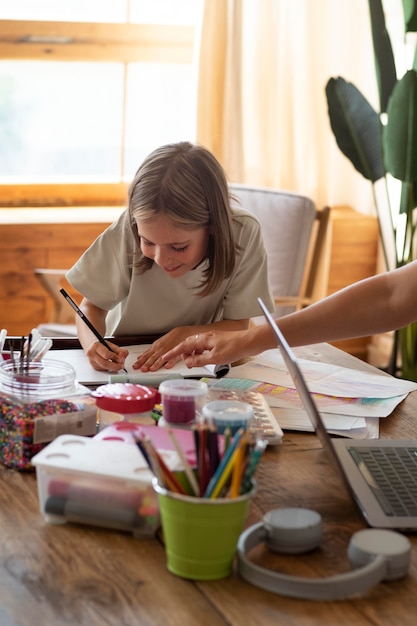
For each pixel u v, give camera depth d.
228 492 1.07
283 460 1.42
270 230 3.02
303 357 1.95
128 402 1.43
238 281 2.11
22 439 1.36
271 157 3.68
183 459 1.07
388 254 3.65
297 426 1.54
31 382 1.48
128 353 1.82
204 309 2.14
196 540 1.06
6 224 3.47
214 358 1.67
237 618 1.00
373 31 3.13
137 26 3.75
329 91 3.18
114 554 1.14
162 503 1.08
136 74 3.80
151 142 3.90
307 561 1.12
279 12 3.55
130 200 1.89
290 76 3.62
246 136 3.65
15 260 3.52
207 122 3.60
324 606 1.03
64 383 1.51
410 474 1.34
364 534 1.13
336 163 3.81
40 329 2.88
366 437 1.52
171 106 3.87
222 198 1.92
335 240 3.65
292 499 1.29
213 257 1.97
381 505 1.24
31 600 1.03
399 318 1.62
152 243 1.88
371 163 3.20
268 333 1.65
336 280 3.69
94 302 2.14
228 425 1.29
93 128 3.83
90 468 1.18
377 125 3.18
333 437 1.53
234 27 3.51
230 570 1.10
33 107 3.75
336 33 3.65
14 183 3.76
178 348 1.73
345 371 1.83
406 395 1.72
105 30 3.71
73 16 3.70
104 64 3.77
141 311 2.11
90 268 2.12
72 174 3.86
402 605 1.04
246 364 1.85
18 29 3.62
